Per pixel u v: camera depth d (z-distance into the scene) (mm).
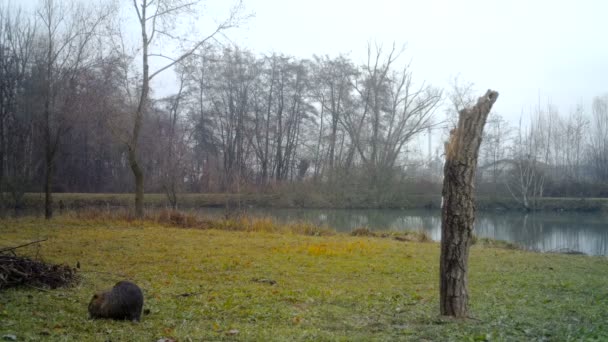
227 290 9758
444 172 7719
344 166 50062
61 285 9492
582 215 44656
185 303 8516
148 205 40250
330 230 24609
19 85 35906
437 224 34188
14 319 6977
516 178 50688
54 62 25953
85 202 40312
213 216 28859
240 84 56969
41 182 37469
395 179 48781
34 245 15789
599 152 61656
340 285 10781
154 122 43688
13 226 21750
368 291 10141
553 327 7254
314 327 7160
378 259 14883
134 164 25438
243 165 57094
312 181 49000
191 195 43000
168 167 36000
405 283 11305
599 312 8398
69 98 25359
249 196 45125
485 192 50781
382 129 49469
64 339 6078
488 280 11875
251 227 23703
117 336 6352
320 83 53781
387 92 49000
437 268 13453
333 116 53438
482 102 7434
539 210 48281
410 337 6594
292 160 59531
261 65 57375
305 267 13102
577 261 16219
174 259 13828
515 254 17859
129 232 20578
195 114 57562
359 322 7531
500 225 36844
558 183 54500
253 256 14742
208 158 52344
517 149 53125
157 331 6691
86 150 48250
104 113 25047
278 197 46062
